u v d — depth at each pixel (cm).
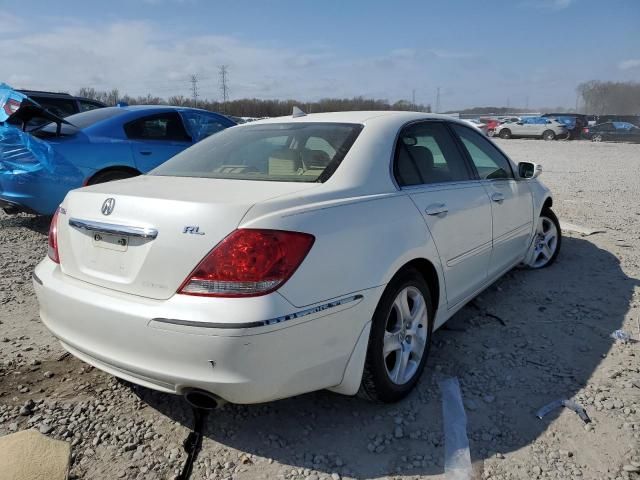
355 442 262
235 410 288
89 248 257
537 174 453
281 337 221
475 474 239
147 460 250
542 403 293
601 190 1072
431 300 320
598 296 453
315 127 327
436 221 313
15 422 275
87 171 608
